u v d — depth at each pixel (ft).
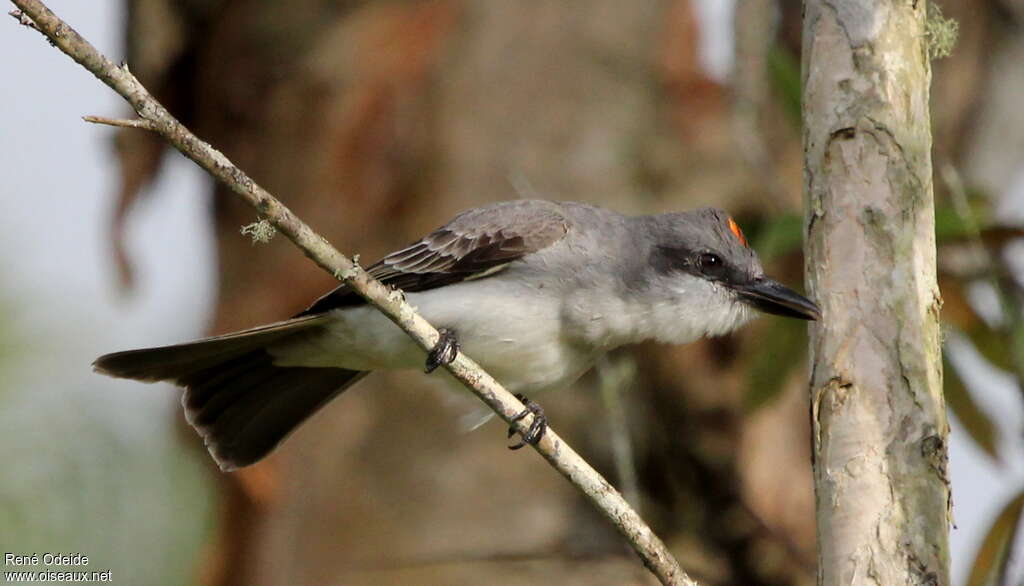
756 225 39.75
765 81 38.83
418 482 38.86
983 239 33.24
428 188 40.78
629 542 22.34
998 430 33.68
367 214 41.14
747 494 40.65
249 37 43.55
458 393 29.76
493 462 38.75
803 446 41.65
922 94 19.88
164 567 41.93
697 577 40.01
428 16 41.88
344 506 39.19
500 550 38.24
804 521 41.06
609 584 37.88
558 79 41.24
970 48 48.57
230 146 44.42
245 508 41.93
